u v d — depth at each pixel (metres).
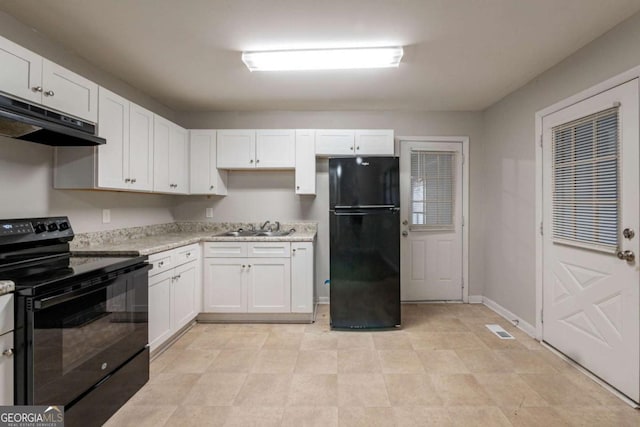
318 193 3.62
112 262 1.74
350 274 2.94
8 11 1.76
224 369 2.20
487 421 1.66
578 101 2.18
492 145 3.41
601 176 2.00
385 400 1.85
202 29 1.96
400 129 3.60
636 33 1.78
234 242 3.01
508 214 3.10
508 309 3.12
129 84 2.82
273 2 1.70
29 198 1.89
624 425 1.62
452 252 3.65
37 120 1.52
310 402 1.83
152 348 2.21
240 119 3.61
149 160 2.60
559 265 2.39
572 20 1.86
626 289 1.84
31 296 1.25
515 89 2.95
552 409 1.75
